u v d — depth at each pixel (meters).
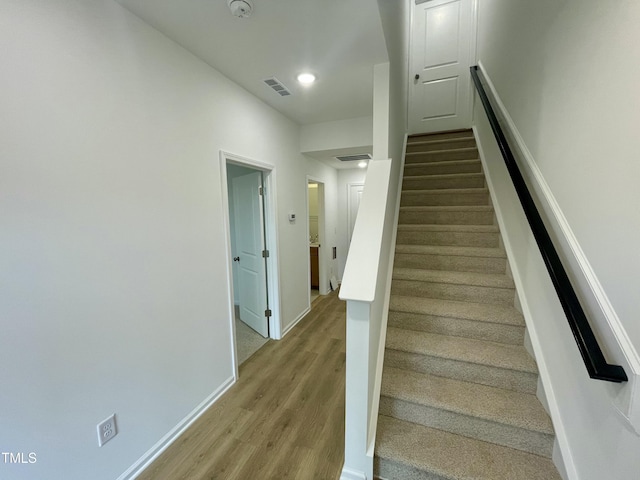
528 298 1.75
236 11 1.47
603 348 0.98
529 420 1.39
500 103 2.31
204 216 2.04
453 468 1.32
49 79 1.16
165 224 1.72
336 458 1.66
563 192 1.29
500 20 2.37
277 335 3.24
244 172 3.80
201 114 1.99
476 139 3.33
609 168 0.97
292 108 2.98
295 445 1.75
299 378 2.47
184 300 1.88
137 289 1.56
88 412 1.34
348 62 2.06
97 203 1.35
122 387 1.49
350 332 1.38
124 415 1.50
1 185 1.04
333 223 5.32
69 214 1.24
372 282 1.39
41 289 1.16
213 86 2.11
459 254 2.27
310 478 1.54
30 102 1.11
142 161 1.57
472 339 1.86
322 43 1.83
